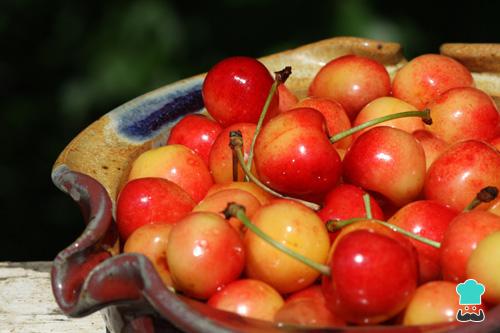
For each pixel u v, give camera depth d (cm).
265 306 32
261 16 74
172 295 30
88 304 30
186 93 43
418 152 37
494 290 31
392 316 31
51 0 76
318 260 33
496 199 36
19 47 75
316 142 35
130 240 34
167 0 73
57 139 72
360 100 42
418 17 75
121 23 73
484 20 76
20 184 71
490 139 40
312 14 74
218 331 29
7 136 72
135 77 71
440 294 31
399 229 33
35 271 41
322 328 29
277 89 40
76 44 74
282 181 36
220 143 39
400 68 44
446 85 42
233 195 35
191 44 73
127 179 39
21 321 38
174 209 36
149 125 41
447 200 36
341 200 35
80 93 71
